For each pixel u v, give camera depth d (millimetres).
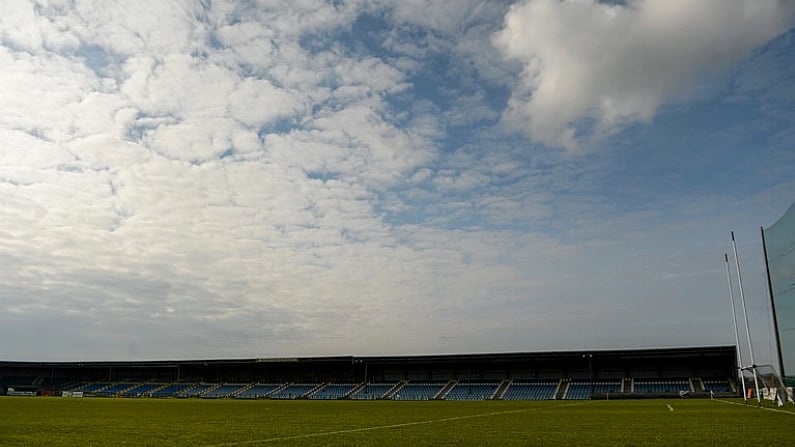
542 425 24531
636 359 92750
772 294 42750
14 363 124688
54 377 132750
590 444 16422
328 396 101688
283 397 103062
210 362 117625
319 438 18953
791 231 38406
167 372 129000
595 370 97625
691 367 91625
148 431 22219
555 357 90938
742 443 16031
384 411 42219
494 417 31875
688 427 22188
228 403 65000
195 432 21688
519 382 99562
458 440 18016
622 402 61281
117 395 115062
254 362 113562
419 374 110312
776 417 27953
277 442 17734
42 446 16891
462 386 100625
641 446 15695
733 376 87812
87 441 18375
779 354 41812
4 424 26594
